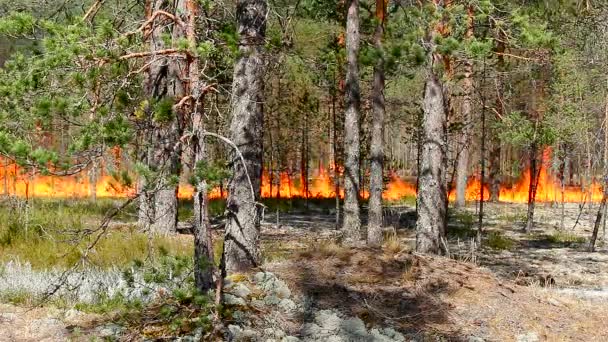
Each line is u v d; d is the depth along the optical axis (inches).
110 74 235.5
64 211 653.9
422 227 484.4
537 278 487.2
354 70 561.0
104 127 219.9
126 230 550.9
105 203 864.9
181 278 298.5
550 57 580.1
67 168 215.8
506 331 303.0
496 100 768.9
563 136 761.0
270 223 858.1
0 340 271.1
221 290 279.4
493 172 1333.7
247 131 350.3
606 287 459.8
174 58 275.1
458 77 558.9
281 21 428.5
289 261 347.9
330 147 1197.1
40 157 206.2
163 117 235.8
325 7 617.6
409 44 394.0
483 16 450.9
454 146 1057.5
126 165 236.1
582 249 673.0
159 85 463.2
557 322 319.0
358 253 356.8
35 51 245.8
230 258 349.1
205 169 247.4
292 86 981.2
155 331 275.1
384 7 572.4
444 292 328.8
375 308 303.6
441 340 284.5
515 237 772.0
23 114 223.3
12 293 344.2
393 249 367.2
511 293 345.4
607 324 323.3
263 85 357.4
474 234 776.9
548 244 711.7
